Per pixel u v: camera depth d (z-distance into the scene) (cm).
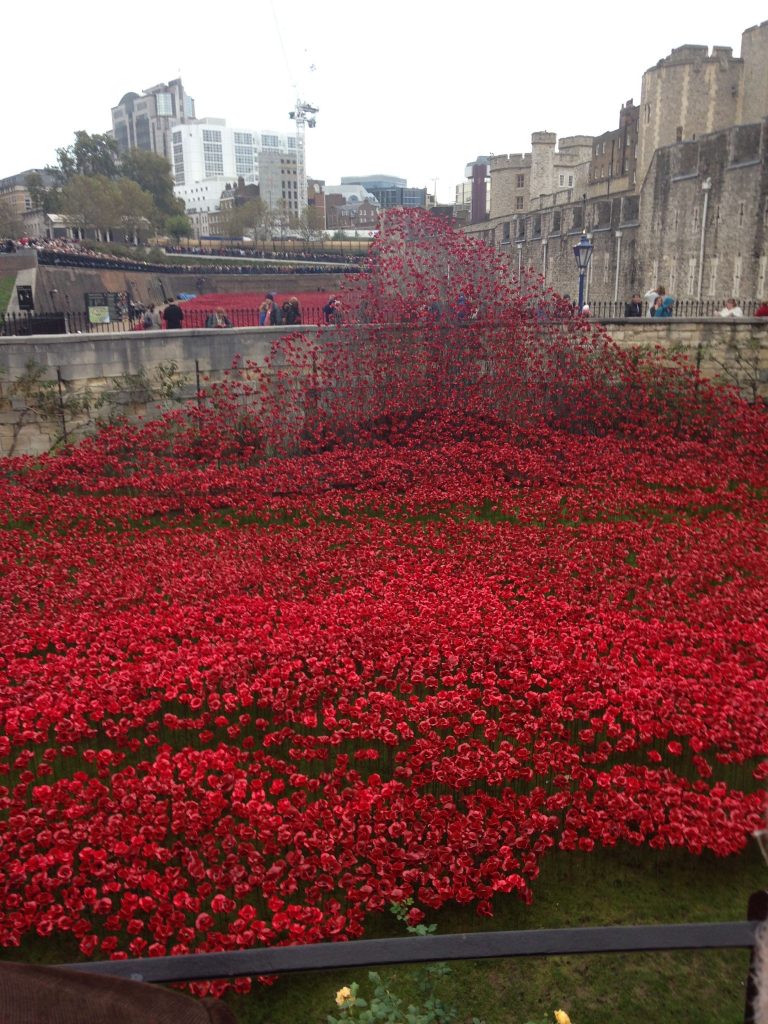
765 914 161
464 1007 391
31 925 461
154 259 6662
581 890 496
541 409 1800
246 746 634
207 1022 121
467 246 1950
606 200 5372
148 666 711
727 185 3906
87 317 2145
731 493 1391
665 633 805
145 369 1611
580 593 936
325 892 491
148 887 462
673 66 5734
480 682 720
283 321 2100
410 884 483
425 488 1434
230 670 705
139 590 933
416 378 1773
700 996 384
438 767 567
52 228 8156
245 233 11056
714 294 4069
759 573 1005
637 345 1867
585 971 406
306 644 762
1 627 820
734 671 713
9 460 1466
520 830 514
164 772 559
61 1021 119
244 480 1448
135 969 172
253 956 174
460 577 992
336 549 1116
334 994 408
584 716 652
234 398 1684
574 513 1302
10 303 3216
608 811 532
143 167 9406
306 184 17925
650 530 1186
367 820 527
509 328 1811
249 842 505
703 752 630
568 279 5934
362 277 1900
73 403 1551
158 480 1441
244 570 1009
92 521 1238
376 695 657
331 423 1739
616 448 1672
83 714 669
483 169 10894
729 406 1797
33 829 504
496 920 473
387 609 859
